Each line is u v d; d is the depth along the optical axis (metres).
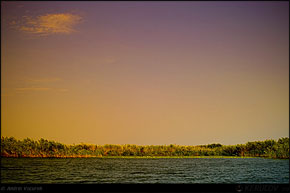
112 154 72.56
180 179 40.53
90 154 68.75
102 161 58.94
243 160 65.81
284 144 74.56
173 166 53.44
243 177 42.88
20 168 46.06
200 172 46.81
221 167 52.81
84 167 49.62
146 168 50.25
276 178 42.44
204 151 78.69
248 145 81.62
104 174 43.38
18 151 61.00
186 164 56.88
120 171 46.44
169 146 80.38
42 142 66.75
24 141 65.19
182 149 79.25
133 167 51.19
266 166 54.69
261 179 41.50
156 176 42.56
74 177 40.53
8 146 61.28
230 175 44.44
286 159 67.62
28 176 40.28
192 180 40.03
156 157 72.00
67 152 65.56
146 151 75.75
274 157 71.88
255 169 50.59
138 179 39.97
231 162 60.94
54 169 46.41
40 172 43.47
